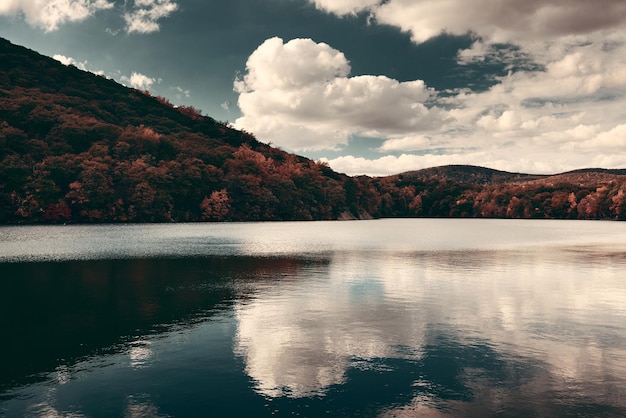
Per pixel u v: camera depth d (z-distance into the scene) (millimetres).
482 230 142125
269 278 38844
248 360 17984
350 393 14938
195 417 13312
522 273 41812
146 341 20422
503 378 16141
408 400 14406
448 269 44750
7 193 148125
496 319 24344
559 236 107500
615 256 58125
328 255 59688
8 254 59500
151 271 43406
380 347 19578
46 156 169625
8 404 14141
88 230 123312
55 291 32594
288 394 14859
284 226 172875
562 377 16234
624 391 15047
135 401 14344
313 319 24359
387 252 64250
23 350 19219
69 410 13750
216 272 42688
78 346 19750
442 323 23500
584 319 24328
